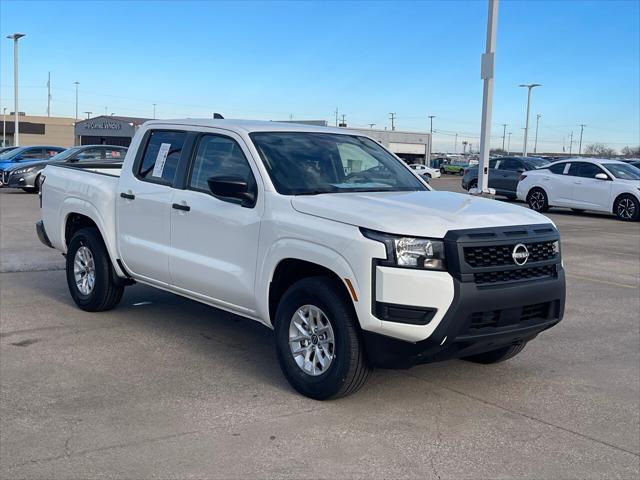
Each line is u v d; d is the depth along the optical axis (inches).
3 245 469.4
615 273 426.6
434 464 161.3
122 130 2218.3
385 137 2839.6
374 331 181.6
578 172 803.4
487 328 188.1
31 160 983.0
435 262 179.8
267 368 228.4
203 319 290.0
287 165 222.2
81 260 297.1
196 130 248.7
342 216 190.9
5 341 251.9
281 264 208.1
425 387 215.0
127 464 156.8
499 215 198.2
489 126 598.5
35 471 152.5
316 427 180.5
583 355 253.9
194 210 234.8
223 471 154.5
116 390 204.5
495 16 581.9
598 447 173.8
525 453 169.0
